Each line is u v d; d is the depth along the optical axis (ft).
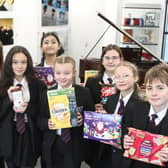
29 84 7.25
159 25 19.62
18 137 7.14
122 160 5.71
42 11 13.87
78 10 17.81
